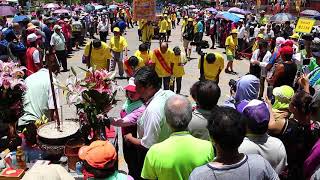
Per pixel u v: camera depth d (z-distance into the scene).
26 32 11.54
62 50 13.67
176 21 41.44
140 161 4.20
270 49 11.27
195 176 2.55
